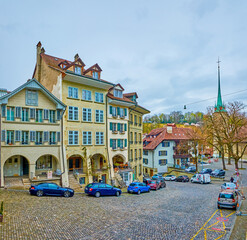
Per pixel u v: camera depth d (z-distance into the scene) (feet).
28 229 39.96
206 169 170.30
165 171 191.83
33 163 82.23
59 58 115.24
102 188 79.46
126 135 123.65
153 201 75.41
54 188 70.38
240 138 131.44
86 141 100.37
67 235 39.45
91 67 104.17
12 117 79.36
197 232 45.21
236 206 65.46
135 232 43.34
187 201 76.48
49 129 87.10
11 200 59.21
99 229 43.73
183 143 184.44
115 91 118.01
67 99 94.17
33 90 84.33
